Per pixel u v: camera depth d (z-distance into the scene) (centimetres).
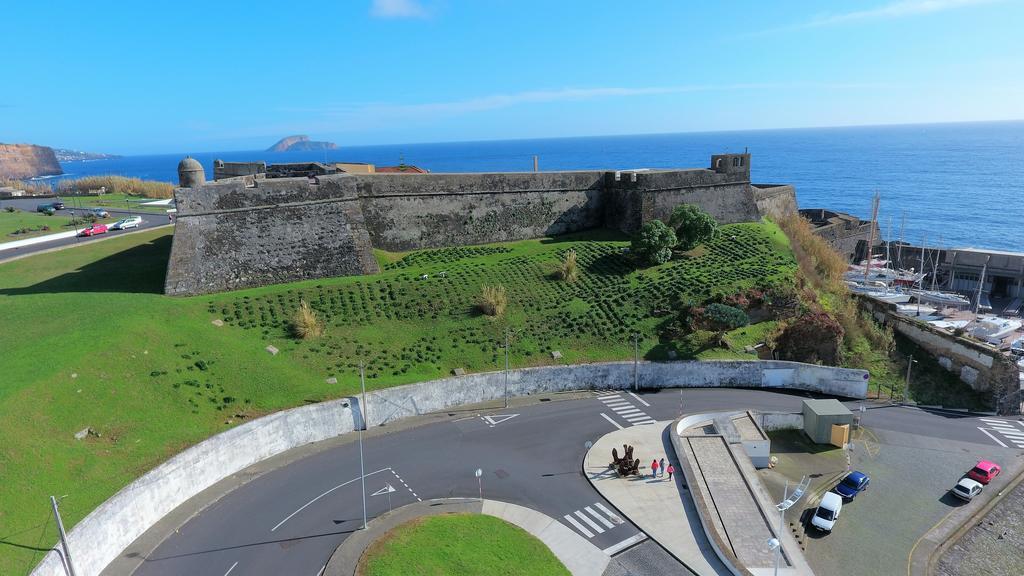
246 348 4553
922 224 15200
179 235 5172
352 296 5394
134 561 2934
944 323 7262
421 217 6625
